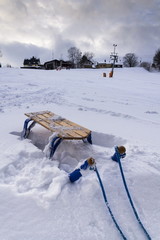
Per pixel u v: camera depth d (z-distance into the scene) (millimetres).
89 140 3768
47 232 1924
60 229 1963
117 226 2031
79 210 2162
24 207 2107
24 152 3219
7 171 2715
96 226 2043
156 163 3008
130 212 2240
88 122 5453
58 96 9633
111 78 25500
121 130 4922
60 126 3557
